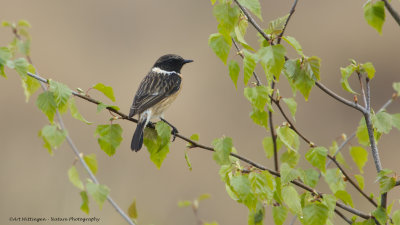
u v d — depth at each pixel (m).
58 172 13.59
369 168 14.79
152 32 20.77
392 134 16.12
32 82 6.46
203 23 21.14
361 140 6.44
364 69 5.72
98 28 20.73
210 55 19.78
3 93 16.61
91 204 12.17
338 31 20.73
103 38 20.39
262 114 6.32
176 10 21.80
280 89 18.00
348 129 17.05
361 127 6.40
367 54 20.00
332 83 19.42
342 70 5.76
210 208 13.62
